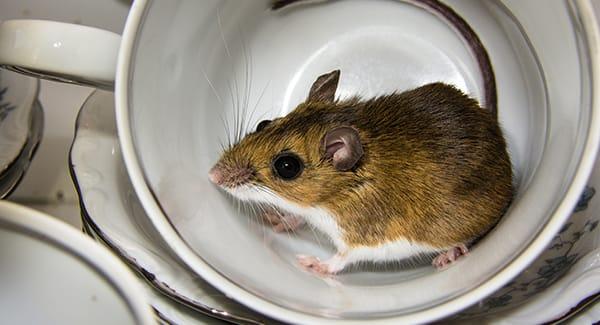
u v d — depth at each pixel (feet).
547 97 0.54
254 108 0.66
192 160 0.56
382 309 0.47
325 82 0.63
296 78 0.67
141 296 0.37
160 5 0.48
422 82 0.67
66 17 0.70
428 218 0.58
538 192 0.49
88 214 0.53
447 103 0.60
